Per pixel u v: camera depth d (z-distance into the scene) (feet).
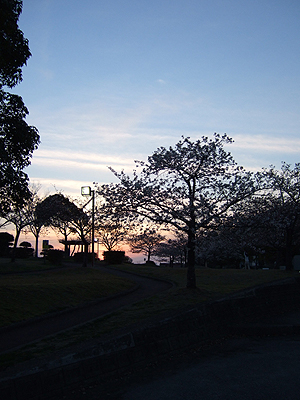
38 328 34.27
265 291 39.34
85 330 32.27
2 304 38.11
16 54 41.65
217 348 26.58
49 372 17.07
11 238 148.15
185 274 86.43
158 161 53.01
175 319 25.95
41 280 61.26
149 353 22.66
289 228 80.18
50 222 130.62
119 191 54.24
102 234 153.79
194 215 52.21
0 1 37.73
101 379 19.15
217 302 31.63
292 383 18.37
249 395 16.90
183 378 19.72
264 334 30.89
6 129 42.57
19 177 44.57
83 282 57.82
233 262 179.42
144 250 187.73
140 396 17.17
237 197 53.42
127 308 43.16
